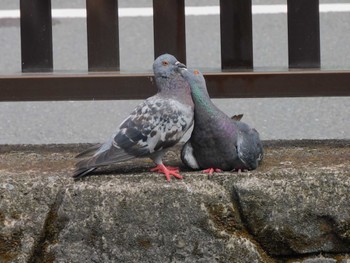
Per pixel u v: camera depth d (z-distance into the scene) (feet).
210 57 56.44
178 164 25.58
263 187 23.30
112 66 27.81
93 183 23.49
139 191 23.29
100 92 26.86
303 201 23.32
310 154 25.96
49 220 23.65
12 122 48.91
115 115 49.26
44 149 27.81
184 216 23.26
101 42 27.71
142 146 23.27
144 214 23.27
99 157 23.27
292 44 27.55
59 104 50.75
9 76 26.99
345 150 26.43
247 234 23.54
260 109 49.42
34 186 23.63
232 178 23.45
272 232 23.45
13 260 23.58
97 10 27.58
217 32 60.03
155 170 24.25
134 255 23.44
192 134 24.07
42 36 27.96
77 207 23.39
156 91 26.76
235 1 27.25
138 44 58.80
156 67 23.73
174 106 23.36
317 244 23.54
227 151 23.67
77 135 47.06
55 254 23.58
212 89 26.86
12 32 61.05
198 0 64.95
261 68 27.96
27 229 23.58
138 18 62.64
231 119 24.49
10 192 23.63
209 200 23.27
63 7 64.28
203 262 23.41
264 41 58.49
